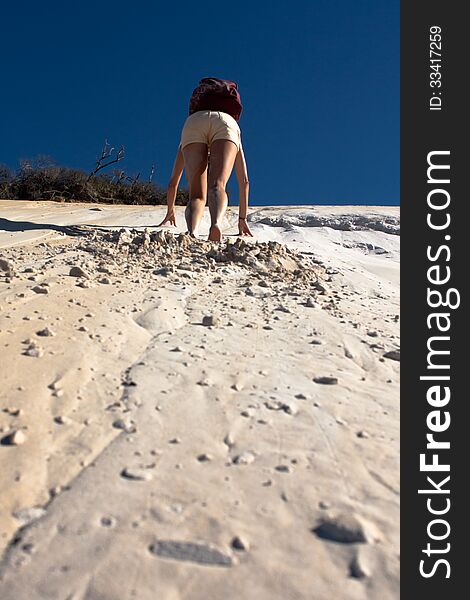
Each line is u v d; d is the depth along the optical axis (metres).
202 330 4.08
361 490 2.06
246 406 2.74
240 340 3.92
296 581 1.56
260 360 3.51
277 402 2.82
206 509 1.86
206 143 8.69
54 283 4.83
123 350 3.46
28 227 8.98
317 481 2.09
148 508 1.84
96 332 3.68
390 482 2.15
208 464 2.17
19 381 2.79
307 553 1.67
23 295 4.32
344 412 2.79
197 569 1.58
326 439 2.46
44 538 1.67
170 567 1.58
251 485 2.03
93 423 2.45
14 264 5.64
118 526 1.74
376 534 1.78
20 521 1.75
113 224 11.02
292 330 4.29
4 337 3.37
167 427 2.46
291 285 5.98
